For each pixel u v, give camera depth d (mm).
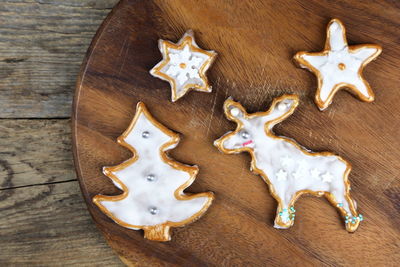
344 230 419
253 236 418
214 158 412
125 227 415
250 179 414
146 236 413
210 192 411
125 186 407
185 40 397
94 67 404
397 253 422
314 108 410
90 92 406
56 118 453
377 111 412
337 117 412
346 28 405
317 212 418
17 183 452
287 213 408
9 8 441
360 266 421
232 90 408
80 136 409
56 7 446
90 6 448
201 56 398
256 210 417
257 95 408
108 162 411
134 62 404
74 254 460
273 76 407
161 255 418
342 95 411
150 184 406
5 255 454
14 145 450
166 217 408
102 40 402
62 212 458
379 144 414
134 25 402
